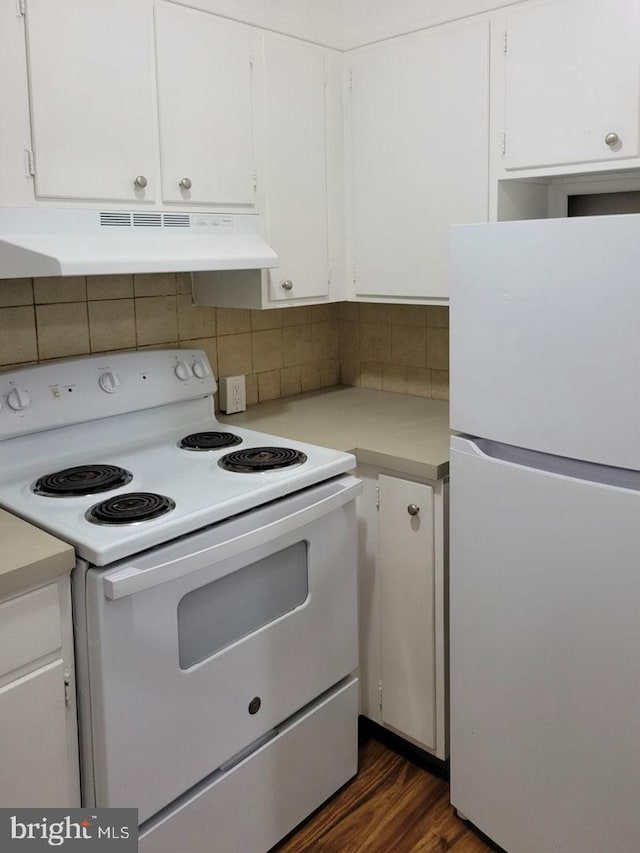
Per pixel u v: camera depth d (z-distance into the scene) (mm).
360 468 2049
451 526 1720
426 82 2055
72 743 1439
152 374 2098
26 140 1578
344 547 1895
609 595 1419
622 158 1725
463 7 1945
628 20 1666
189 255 1820
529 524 1535
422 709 2029
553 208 2164
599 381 1375
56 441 1901
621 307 1322
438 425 2215
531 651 1581
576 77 1767
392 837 1873
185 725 1544
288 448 1955
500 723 1686
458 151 2018
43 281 1957
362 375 2793
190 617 1538
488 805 1766
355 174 2283
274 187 2102
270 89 2051
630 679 1415
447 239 2086
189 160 1880
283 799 1822
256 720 1709
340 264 2344
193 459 1909
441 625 1936
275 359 2611
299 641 1799
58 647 1392
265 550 1654
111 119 1711
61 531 1441
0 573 1263
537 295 1450
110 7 1679
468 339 1600
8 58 1531
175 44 1813
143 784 1481
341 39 2242
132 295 2158
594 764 1505
